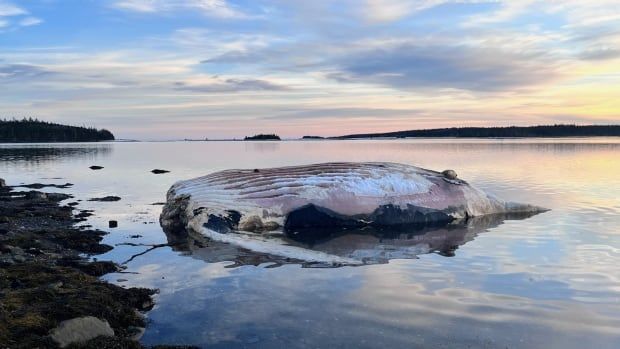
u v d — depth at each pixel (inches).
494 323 305.4
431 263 445.1
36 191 1003.9
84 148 4136.3
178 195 662.5
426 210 678.5
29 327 286.7
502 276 399.5
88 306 322.0
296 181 672.4
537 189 981.2
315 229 635.5
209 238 564.1
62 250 506.9
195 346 283.9
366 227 648.4
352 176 687.1
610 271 412.2
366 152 2896.2
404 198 679.1
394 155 2425.0
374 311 325.4
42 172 1525.6
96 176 1371.8
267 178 679.1
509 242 528.1
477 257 465.7
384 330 297.0
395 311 325.1
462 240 548.4
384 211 661.9
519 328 298.5
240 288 377.7
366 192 670.5
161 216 657.0
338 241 563.5
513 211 724.7
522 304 336.2
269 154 2783.0
